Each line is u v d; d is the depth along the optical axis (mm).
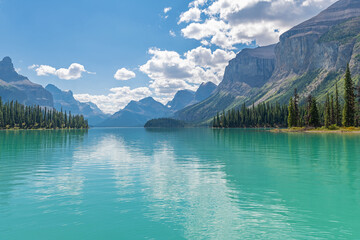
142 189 20578
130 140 93375
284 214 14688
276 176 25109
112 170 29297
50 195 18938
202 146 61938
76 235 12195
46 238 11898
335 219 13938
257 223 13453
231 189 20344
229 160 36812
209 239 11695
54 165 33156
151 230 12711
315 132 130000
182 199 17766
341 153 42719
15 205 16609
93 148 57750
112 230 12750
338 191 19438
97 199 17891
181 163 34469
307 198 17734
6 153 46438
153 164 33875
